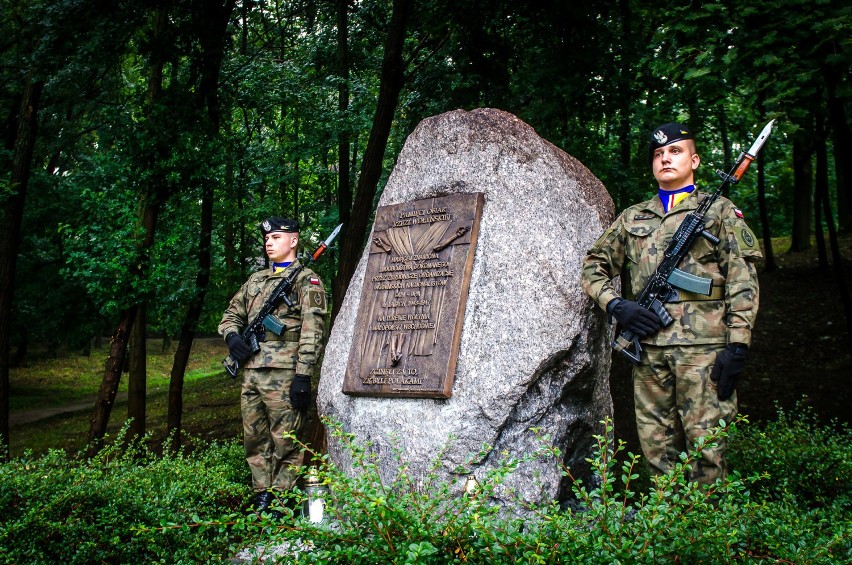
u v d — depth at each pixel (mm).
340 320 4949
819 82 5496
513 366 4125
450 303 4340
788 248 17844
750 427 6406
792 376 10914
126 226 7645
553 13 9016
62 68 8719
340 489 2852
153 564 3871
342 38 11836
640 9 7113
